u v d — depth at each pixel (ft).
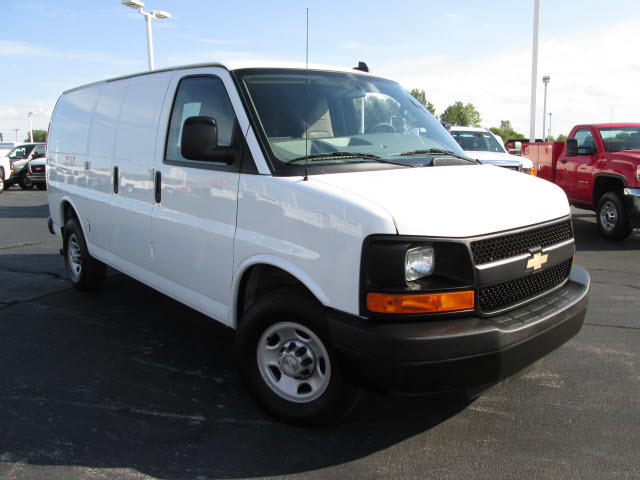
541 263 9.68
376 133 12.14
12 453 9.21
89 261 18.06
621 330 15.43
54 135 20.25
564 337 9.79
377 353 8.13
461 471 8.74
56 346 14.11
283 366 10.00
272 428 10.05
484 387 8.70
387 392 8.38
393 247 8.13
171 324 15.92
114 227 15.31
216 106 11.41
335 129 11.55
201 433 9.88
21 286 20.07
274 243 9.71
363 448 9.41
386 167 10.51
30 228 35.86
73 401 11.09
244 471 8.76
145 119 13.76
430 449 9.39
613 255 26.55
